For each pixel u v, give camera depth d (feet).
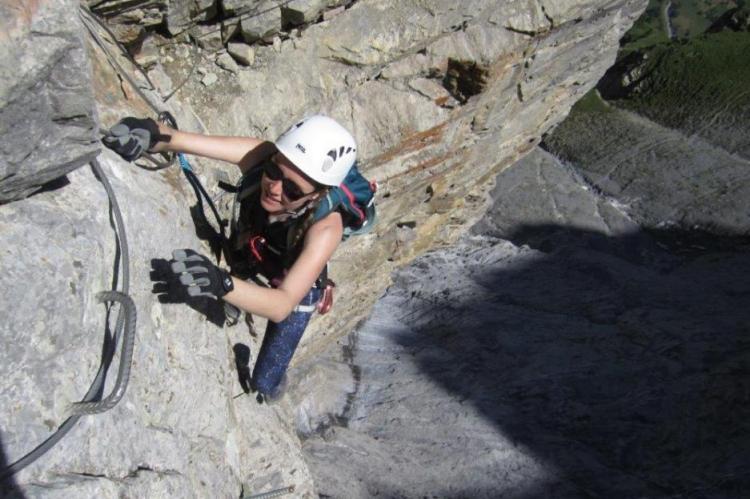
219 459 16.37
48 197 11.46
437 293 88.53
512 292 91.15
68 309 10.92
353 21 22.63
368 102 24.27
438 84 25.44
